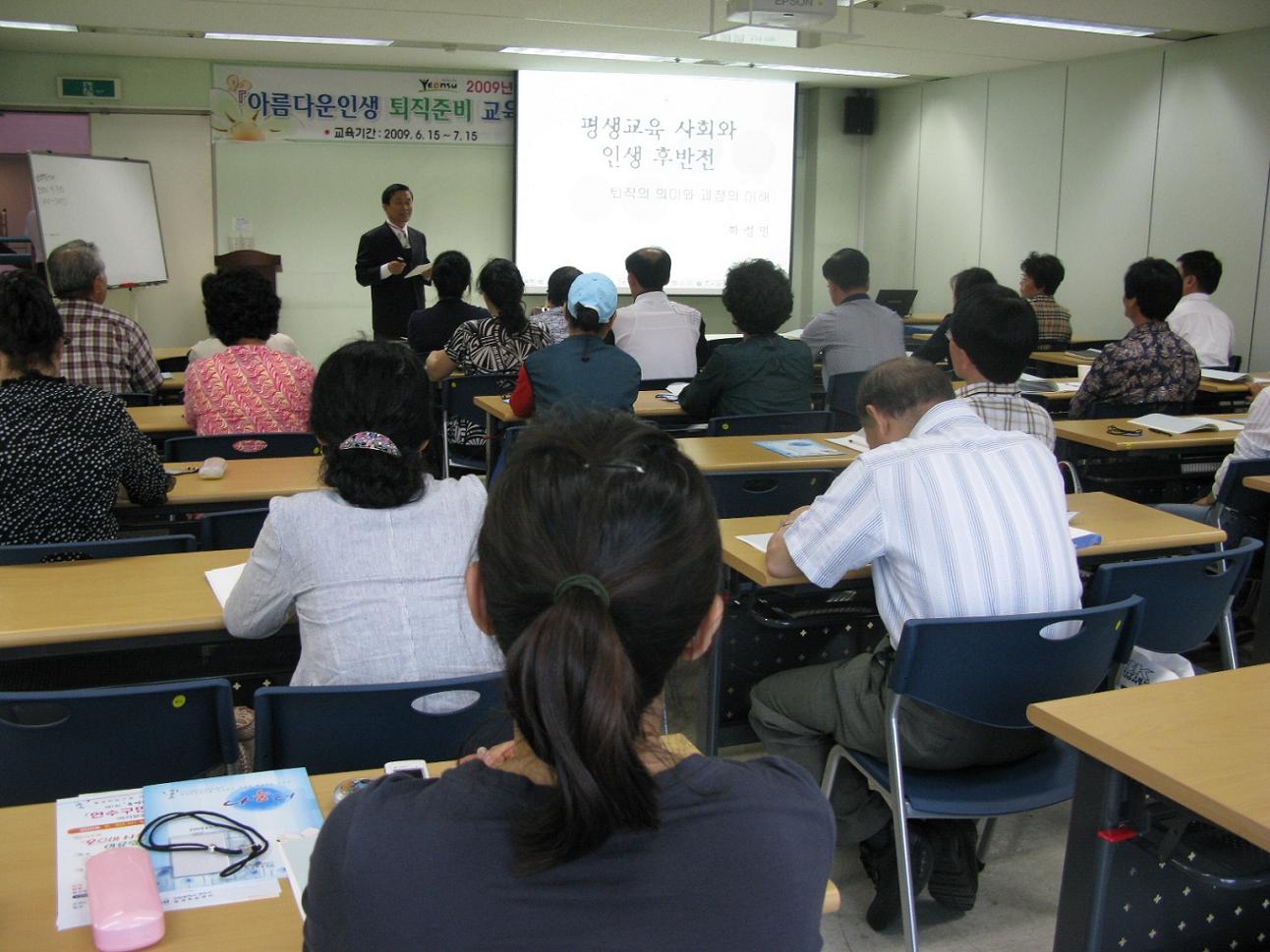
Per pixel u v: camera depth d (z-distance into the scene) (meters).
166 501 2.60
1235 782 1.28
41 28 6.58
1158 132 7.07
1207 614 2.19
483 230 8.64
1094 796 1.49
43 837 1.18
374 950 0.70
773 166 9.10
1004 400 2.53
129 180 7.47
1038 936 2.13
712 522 0.77
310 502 1.62
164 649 2.19
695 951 0.70
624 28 6.60
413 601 1.59
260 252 7.88
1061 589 1.90
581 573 0.72
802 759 2.20
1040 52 7.30
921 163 9.16
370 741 1.49
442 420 4.84
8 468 2.21
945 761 1.90
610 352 3.73
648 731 0.76
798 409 4.05
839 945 2.11
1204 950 1.68
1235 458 3.30
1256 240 6.48
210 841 1.17
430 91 8.30
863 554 1.92
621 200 8.76
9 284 2.24
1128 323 7.43
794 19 4.58
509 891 0.69
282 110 8.04
